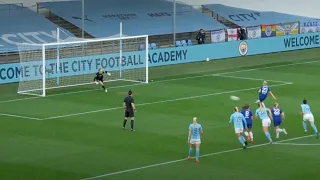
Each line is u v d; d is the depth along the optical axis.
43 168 56.75
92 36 115.50
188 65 105.25
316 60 110.69
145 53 97.62
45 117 73.75
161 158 59.53
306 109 66.88
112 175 55.09
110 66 95.00
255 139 65.56
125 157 59.81
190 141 58.56
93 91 87.38
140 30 119.06
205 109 77.62
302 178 54.41
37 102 81.19
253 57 112.38
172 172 55.88
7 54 102.81
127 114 68.25
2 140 64.88
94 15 121.69
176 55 105.50
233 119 62.44
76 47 94.06
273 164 57.97
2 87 89.25
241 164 58.03
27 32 111.44
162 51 103.81
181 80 94.69
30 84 87.38
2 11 116.38
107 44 98.12
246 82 93.56
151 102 81.12
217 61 108.75
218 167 57.16
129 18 123.44
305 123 67.44
